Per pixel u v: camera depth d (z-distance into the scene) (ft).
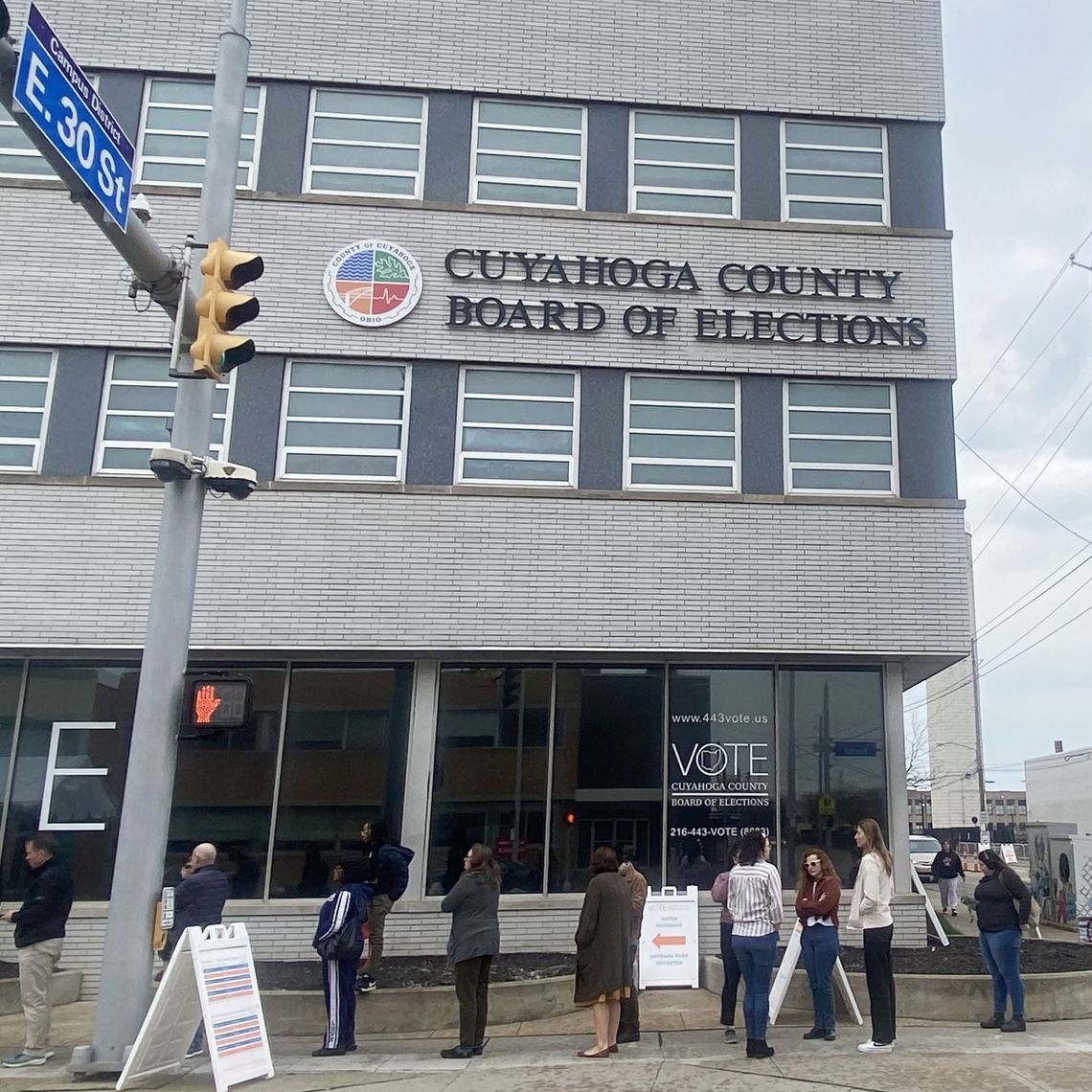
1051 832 61.05
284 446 42.45
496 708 41.70
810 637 42.14
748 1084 23.17
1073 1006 31.55
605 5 47.34
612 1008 26.81
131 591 40.32
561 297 44.47
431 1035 30.25
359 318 43.34
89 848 39.32
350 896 27.94
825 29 48.03
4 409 42.11
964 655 42.52
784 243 45.73
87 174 22.09
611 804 41.34
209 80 45.32
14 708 40.37
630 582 42.01
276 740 40.73
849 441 44.57
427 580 41.29
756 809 41.65
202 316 25.53
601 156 46.14
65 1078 24.79
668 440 44.06
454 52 46.21
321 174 44.91
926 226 46.52
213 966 24.85
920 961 36.68
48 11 44.96
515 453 43.32
